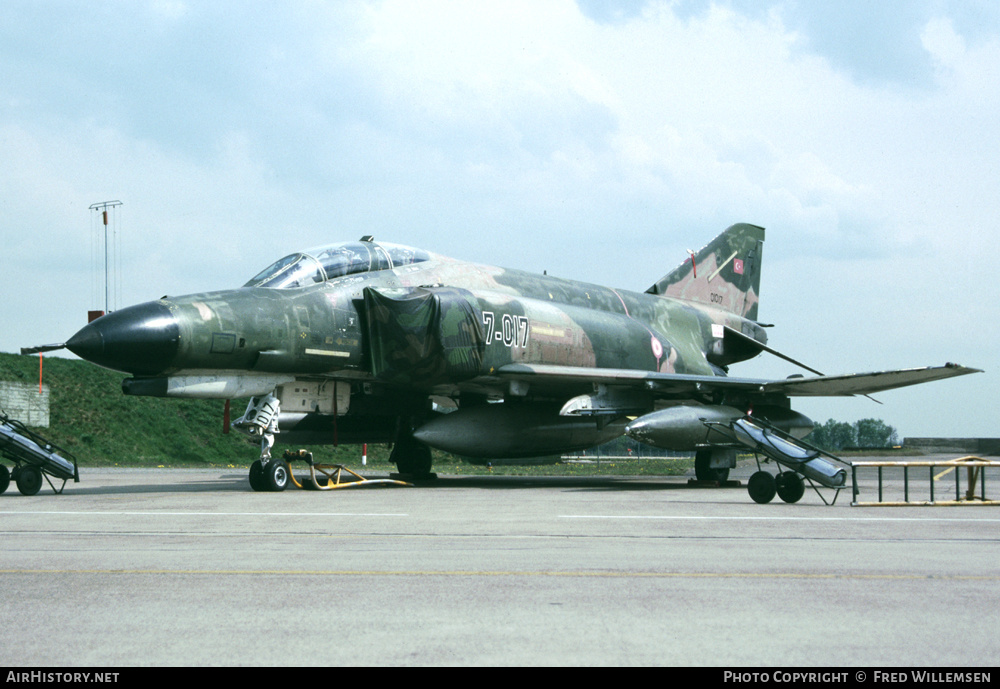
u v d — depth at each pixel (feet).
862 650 13.24
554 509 36.17
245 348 48.06
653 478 76.02
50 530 27.99
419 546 24.03
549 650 13.23
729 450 60.03
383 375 54.08
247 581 18.62
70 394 130.31
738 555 22.31
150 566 20.56
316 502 40.55
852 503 38.34
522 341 59.31
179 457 125.90
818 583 18.42
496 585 18.17
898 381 54.95
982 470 39.86
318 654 13.01
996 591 17.60
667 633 14.21
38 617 15.33
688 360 76.48
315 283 53.16
